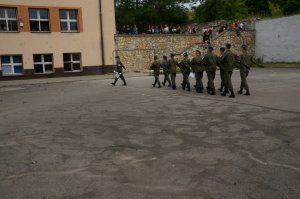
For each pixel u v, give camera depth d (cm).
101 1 3231
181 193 535
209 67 1620
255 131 883
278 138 812
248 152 719
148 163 675
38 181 607
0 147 832
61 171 651
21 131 998
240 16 5778
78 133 946
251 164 649
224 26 4150
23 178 623
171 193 536
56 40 3073
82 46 3186
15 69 2964
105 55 3291
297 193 523
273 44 3934
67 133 952
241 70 1536
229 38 3906
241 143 783
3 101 1712
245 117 1056
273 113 1095
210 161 673
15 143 864
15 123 1122
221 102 1367
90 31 3209
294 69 3134
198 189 547
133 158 709
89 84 2438
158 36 3509
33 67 3002
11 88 2377
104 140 860
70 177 619
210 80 1633
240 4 5925
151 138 860
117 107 1363
